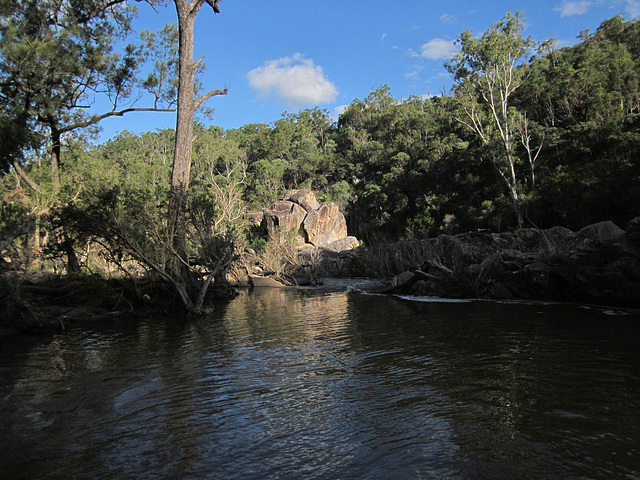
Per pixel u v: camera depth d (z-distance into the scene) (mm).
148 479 3154
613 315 9438
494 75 43312
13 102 16219
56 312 11617
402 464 3262
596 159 37281
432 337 7926
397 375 5609
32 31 17125
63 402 4941
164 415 4480
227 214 23047
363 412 4367
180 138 15922
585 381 5035
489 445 3523
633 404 4305
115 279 13906
